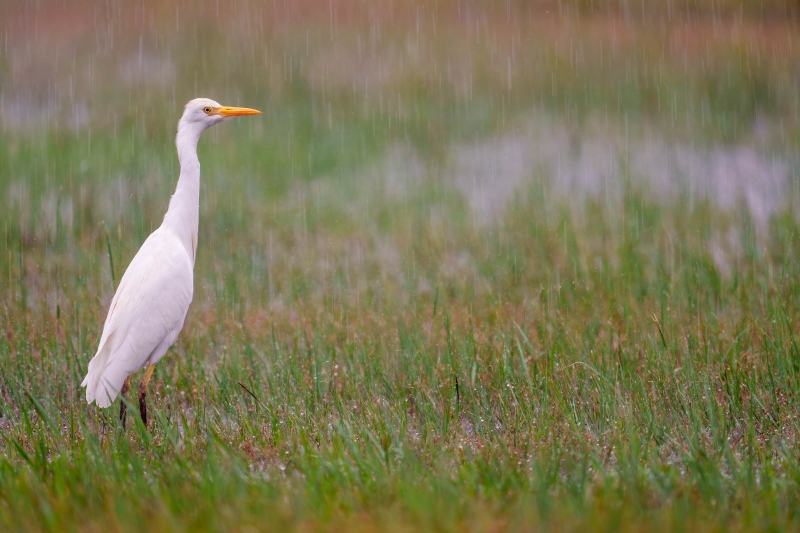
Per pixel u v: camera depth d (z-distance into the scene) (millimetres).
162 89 26938
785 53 28844
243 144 22031
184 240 9852
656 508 6391
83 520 6172
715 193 18000
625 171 18531
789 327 9586
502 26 33625
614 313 11523
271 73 28250
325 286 13359
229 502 6367
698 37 31266
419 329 11039
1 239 14828
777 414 8648
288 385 9508
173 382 10055
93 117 24406
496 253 14328
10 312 11805
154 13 35281
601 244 14484
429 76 27812
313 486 6625
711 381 9117
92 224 15680
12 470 7246
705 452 7520
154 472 7336
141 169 19516
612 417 8484
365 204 17625
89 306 11734
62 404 9539
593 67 28203
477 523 5883
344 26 33719
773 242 14148
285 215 16828
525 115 24500
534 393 9094
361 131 23156
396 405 8852
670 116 24031
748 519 6004
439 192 18391
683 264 13102
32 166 19500
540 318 11453
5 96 26531
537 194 17656
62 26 33781
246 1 37031
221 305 12305
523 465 7402
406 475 6898
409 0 37375
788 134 22297
